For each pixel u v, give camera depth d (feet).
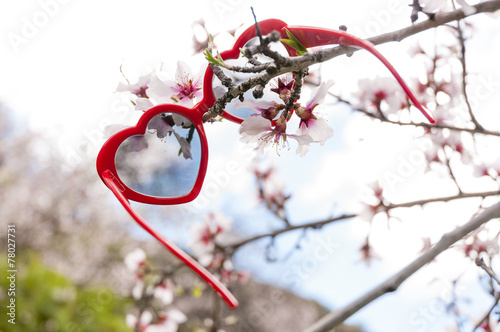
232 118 1.40
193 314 4.99
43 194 6.72
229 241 2.79
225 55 1.35
